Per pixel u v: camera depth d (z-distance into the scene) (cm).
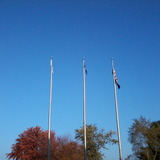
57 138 5997
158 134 5356
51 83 3950
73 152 5678
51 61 4047
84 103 3678
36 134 6284
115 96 3516
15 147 6241
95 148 5919
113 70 3647
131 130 5466
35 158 5981
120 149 3288
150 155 5291
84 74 3834
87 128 6056
